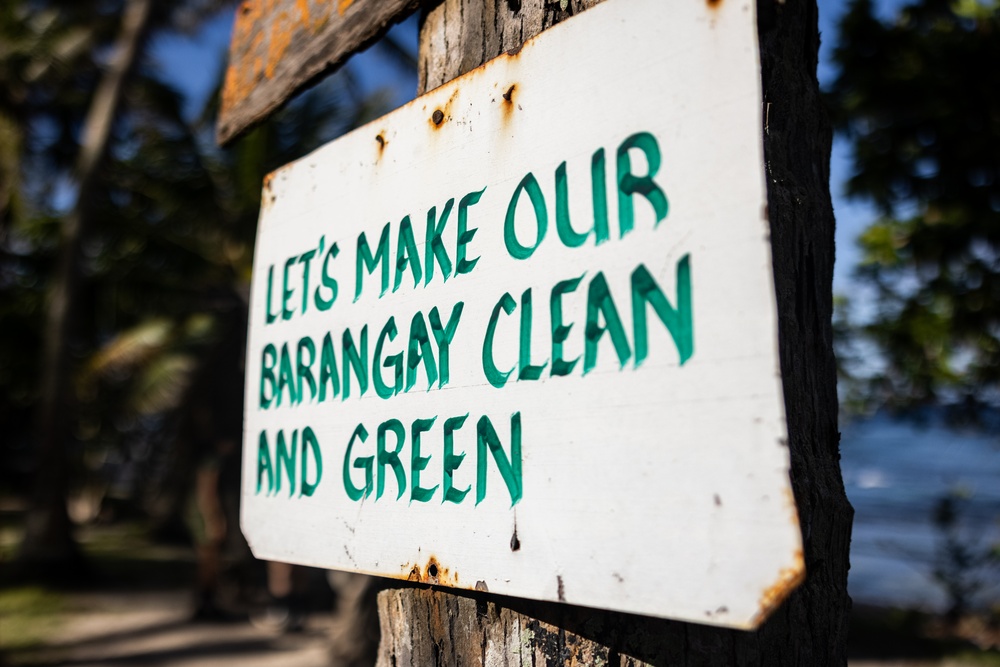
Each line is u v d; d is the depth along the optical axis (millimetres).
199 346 7727
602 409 826
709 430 745
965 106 4113
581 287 867
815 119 1047
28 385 10812
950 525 6398
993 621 5770
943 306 4832
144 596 5891
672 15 840
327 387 1188
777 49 1003
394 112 1158
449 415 982
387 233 1128
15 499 15195
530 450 882
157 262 8945
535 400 887
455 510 953
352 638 3678
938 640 5340
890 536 10016
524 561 867
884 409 6066
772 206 942
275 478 1267
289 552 1206
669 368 780
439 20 1212
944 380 5340
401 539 1017
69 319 6875
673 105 821
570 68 925
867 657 4844
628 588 778
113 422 10633
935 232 4438
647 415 790
